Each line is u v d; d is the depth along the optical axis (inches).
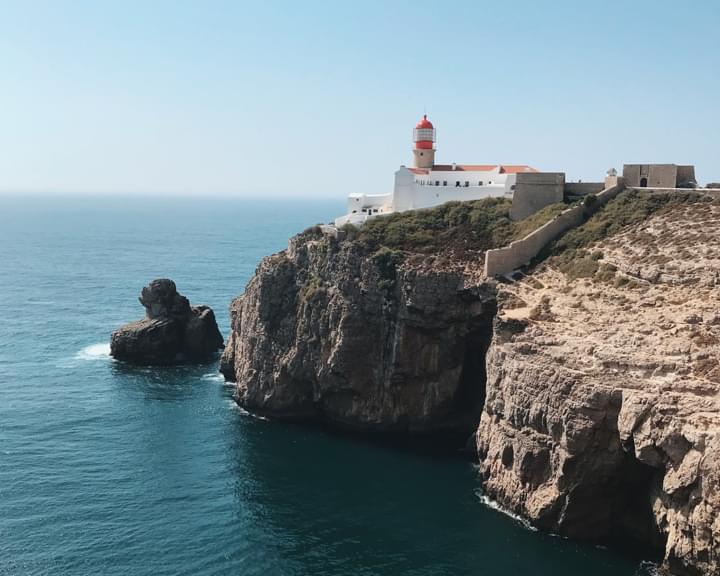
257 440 3398.1
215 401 3949.3
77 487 2829.7
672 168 3668.8
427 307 3380.9
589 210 3597.4
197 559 2362.2
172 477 2952.8
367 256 3617.1
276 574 2290.8
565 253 3307.1
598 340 2556.6
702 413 2108.8
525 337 2746.1
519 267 3371.1
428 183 4515.3
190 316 4972.9
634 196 3585.1
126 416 3656.5
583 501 2469.2
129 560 2340.1
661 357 2359.7
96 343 5147.6
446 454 3260.3
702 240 2898.6
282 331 3796.8
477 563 2349.9
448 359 3435.0
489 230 3759.8
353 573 2301.9
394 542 2477.9
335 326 3582.7
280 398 3703.3
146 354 4670.3
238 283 7849.4
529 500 2588.6
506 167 4542.3
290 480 2955.2
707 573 2032.5
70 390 4060.0
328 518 2642.7
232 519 2623.0
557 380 2482.8
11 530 2488.9
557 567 2317.9
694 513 2057.1
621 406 2319.1
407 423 3516.2
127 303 6742.1
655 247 3002.0
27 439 3297.2
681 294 2657.5
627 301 2755.9
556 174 3806.6
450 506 2728.8
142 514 2635.3
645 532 2455.7
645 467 2402.8
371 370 3550.7
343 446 3348.9
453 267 3444.9
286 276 3907.5
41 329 5541.3
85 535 2477.9
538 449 2561.5
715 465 1993.1
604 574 2272.4
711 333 2368.4
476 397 3501.5
